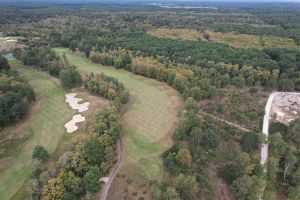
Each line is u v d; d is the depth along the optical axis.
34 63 170.50
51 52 179.62
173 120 104.94
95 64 179.25
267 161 89.56
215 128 104.81
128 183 77.31
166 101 120.75
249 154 92.12
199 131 91.81
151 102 119.62
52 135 97.75
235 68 153.38
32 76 155.50
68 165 75.06
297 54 176.88
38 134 98.94
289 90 143.75
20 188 76.00
